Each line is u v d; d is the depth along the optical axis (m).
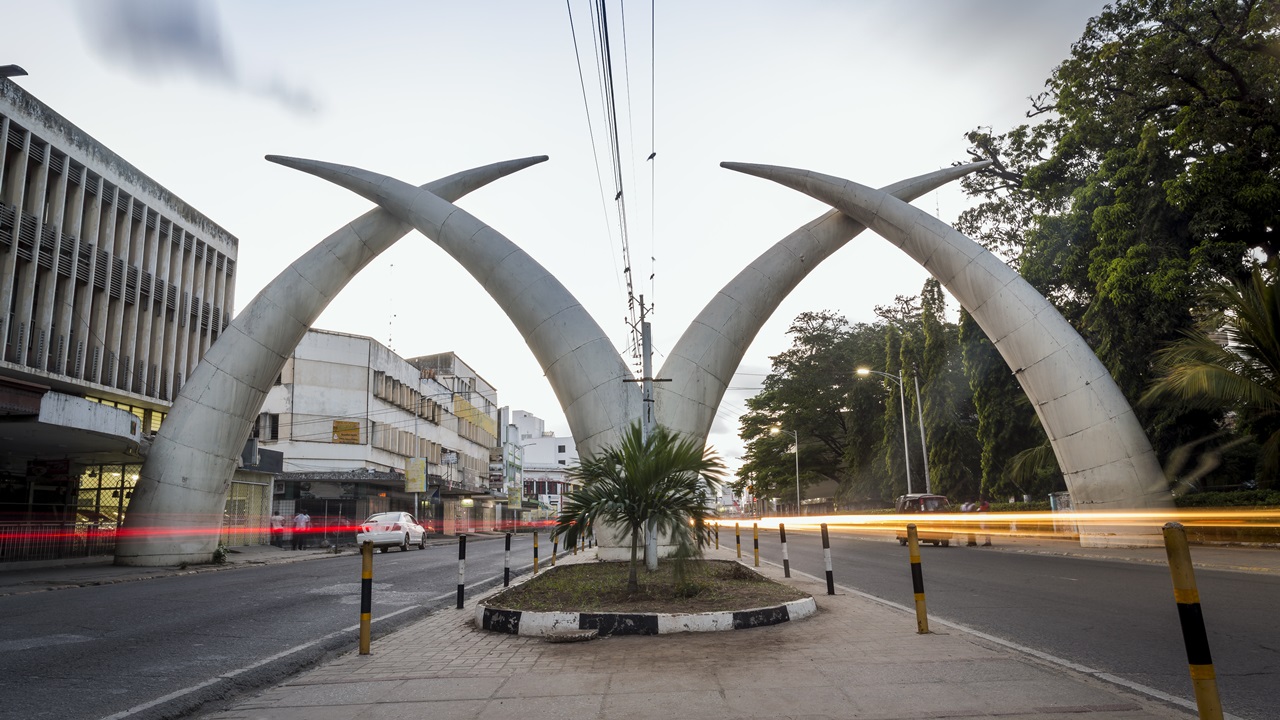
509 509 84.81
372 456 46.91
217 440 24.52
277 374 26.42
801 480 65.25
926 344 42.25
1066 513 27.31
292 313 26.06
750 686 5.72
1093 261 26.47
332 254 26.94
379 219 27.67
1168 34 23.83
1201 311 24.11
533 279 23.91
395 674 6.55
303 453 44.31
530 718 5.05
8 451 24.42
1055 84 28.62
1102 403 23.41
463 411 66.69
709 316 24.02
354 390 46.53
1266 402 19.95
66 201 25.27
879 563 18.39
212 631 9.46
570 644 7.74
